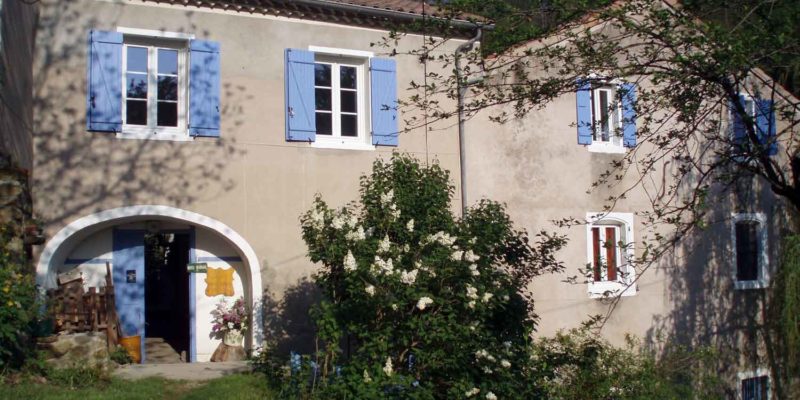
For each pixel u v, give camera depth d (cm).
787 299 1473
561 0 776
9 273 864
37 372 895
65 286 1045
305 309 1175
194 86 1127
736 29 758
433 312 854
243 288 1205
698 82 752
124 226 1157
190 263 1179
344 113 1254
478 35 1282
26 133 1010
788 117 817
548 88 803
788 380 1530
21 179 950
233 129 1152
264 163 1166
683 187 1448
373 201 935
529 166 1362
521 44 895
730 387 1509
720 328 1517
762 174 802
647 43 791
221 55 1154
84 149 1061
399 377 815
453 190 1076
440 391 866
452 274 862
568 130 1404
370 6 1236
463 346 838
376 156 1243
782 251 1522
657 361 1364
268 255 1158
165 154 1105
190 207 1115
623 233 1438
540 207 1363
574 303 1375
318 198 970
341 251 880
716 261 1523
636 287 1438
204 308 1184
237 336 1163
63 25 1066
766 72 917
